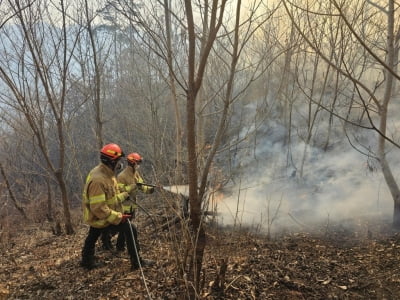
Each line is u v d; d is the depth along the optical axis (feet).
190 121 8.10
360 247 14.03
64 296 11.84
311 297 10.78
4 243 20.13
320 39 17.85
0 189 29.84
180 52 16.37
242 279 11.73
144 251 14.80
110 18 17.54
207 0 8.45
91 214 13.12
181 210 10.34
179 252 10.68
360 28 18.79
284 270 12.43
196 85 7.97
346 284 11.43
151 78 24.68
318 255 13.66
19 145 32.71
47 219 27.20
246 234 15.25
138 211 20.44
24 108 19.66
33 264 15.35
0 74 18.78
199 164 11.29
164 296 10.96
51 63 18.97
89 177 13.00
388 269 11.98
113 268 13.73
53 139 29.81
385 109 13.71
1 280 13.78
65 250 17.07
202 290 10.28
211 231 14.16
